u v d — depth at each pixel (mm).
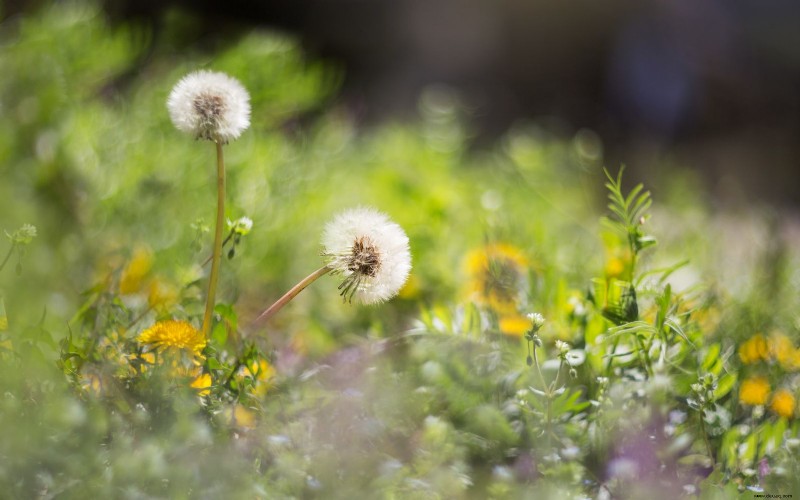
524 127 4703
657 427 1267
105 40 1999
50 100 1815
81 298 1443
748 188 3998
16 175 1691
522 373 1314
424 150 2400
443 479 1236
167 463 1186
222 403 1235
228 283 1479
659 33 5465
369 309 1500
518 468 1260
